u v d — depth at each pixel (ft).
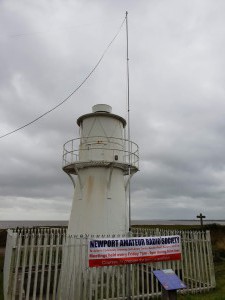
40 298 27.30
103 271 30.35
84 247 30.48
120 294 30.99
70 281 29.04
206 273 35.37
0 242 82.28
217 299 30.86
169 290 23.25
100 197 41.70
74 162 42.34
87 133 45.60
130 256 31.09
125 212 44.37
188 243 35.32
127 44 53.78
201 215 58.70
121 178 45.65
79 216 41.52
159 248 32.83
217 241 81.00
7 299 27.58
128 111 48.98
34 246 28.02
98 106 46.78
